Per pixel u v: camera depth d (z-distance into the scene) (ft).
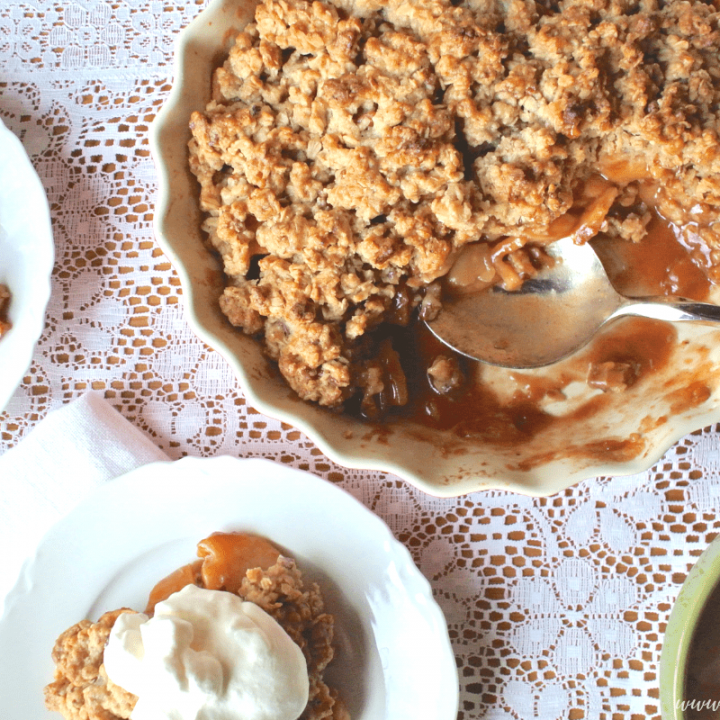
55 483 2.08
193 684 1.92
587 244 1.97
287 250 1.90
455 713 1.99
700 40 1.90
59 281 2.12
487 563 2.06
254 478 2.05
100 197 2.13
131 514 2.06
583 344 1.98
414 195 1.88
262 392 1.89
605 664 2.04
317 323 1.91
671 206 1.97
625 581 2.04
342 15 1.92
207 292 1.92
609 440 1.98
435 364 1.99
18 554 2.09
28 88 2.15
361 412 1.97
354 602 2.04
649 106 1.89
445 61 1.87
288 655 1.96
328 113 1.90
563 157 1.89
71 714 1.98
